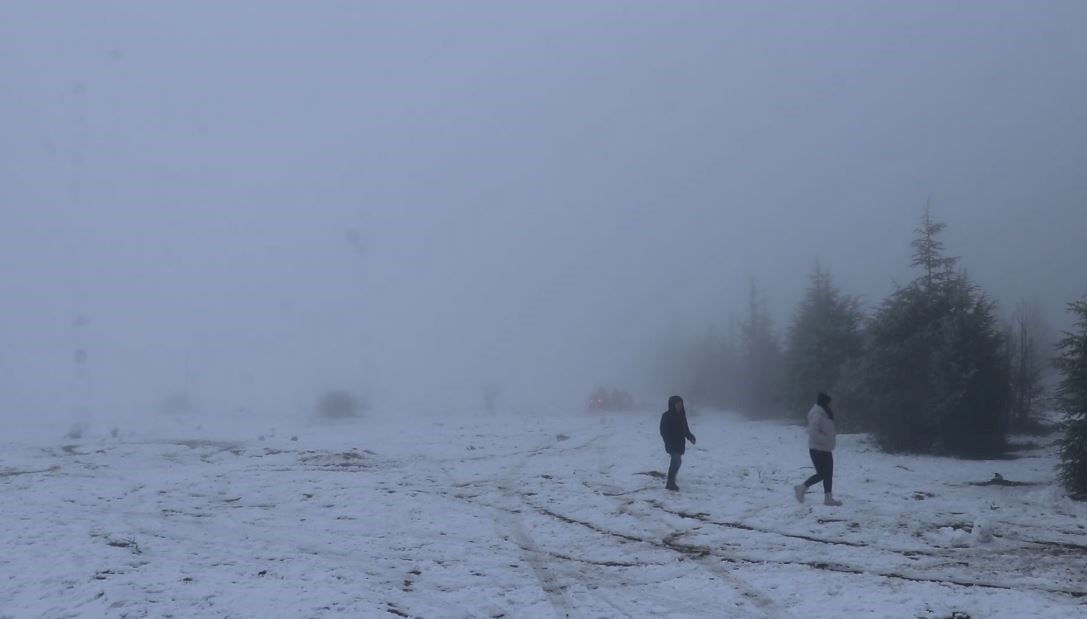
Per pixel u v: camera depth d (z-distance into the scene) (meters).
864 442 26.58
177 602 8.76
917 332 24.83
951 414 23.48
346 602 8.80
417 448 25.64
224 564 10.48
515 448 25.58
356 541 12.35
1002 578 10.09
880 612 8.70
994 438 23.92
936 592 9.41
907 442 24.44
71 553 10.84
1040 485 17.44
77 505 15.22
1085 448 16.17
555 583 10.11
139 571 9.98
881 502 15.08
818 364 33.66
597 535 12.88
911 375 24.64
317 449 25.12
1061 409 16.83
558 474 19.53
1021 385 29.22
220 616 8.32
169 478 18.88
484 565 10.97
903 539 12.27
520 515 14.49
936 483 17.77
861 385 25.88
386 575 10.32
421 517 14.24
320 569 10.25
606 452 24.09
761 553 11.59
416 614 8.70
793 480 18.03
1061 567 10.61
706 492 16.56
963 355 23.70
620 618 8.73
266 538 12.48
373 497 16.12
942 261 25.83
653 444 25.67
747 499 15.67
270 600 8.84
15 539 11.71
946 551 11.54
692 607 9.09
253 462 22.08
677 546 12.09
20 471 20.30
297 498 16.11
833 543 12.09
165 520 13.84
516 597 9.48
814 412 14.95
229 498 16.19
